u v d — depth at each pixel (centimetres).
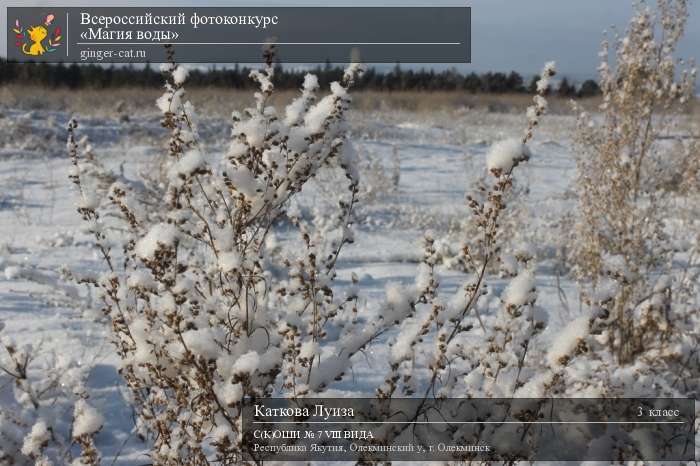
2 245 669
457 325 242
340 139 251
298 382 238
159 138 1662
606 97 444
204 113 2084
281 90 1859
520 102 3547
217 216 241
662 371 364
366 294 541
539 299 538
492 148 222
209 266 263
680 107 430
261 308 242
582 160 461
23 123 1695
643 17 429
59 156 1542
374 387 340
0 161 1426
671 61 426
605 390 279
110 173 538
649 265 438
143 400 265
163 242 199
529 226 804
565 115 3022
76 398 308
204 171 215
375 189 1064
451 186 1323
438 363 243
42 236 745
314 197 959
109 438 289
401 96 3388
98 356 364
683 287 436
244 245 238
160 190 648
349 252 735
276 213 256
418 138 2167
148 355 225
